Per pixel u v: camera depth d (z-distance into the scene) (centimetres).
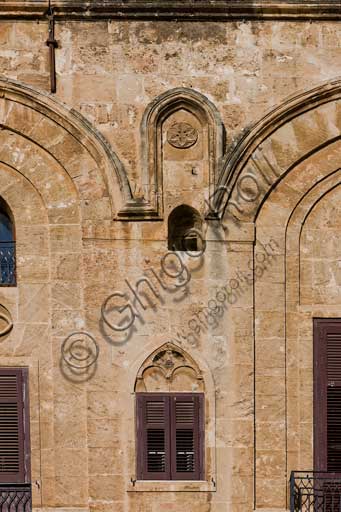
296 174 1102
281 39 1081
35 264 1109
